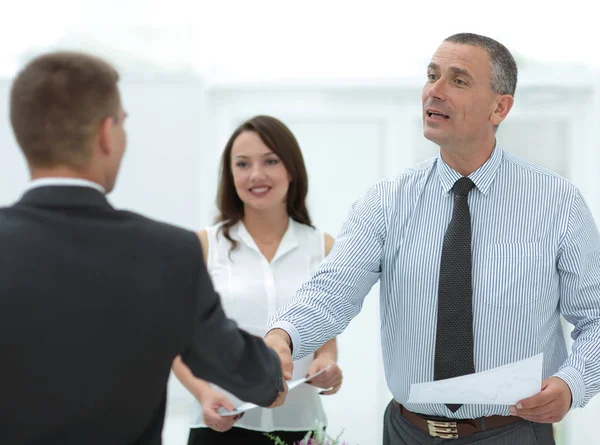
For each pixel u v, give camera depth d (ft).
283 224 8.34
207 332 4.32
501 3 13.02
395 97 13.76
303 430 7.65
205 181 13.87
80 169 4.17
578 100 13.44
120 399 3.98
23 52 13.26
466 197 6.53
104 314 3.94
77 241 4.01
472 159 6.53
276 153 8.03
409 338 6.59
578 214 6.46
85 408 3.90
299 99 13.91
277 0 13.50
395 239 6.72
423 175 6.79
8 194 13.64
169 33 13.42
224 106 14.01
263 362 4.72
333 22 13.48
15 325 3.81
